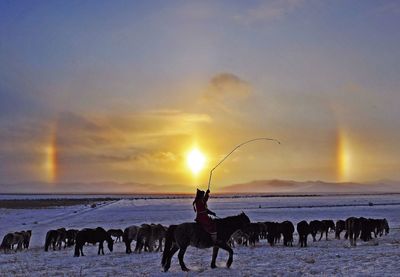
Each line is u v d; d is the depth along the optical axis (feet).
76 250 71.51
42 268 55.36
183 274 46.83
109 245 76.02
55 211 273.54
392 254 59.26
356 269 46.85
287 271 46.88
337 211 239.50
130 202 490.49
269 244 92.17
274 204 369.30
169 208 306.14
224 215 199.72
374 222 103.50
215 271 48.19
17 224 165.68
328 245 85.40
